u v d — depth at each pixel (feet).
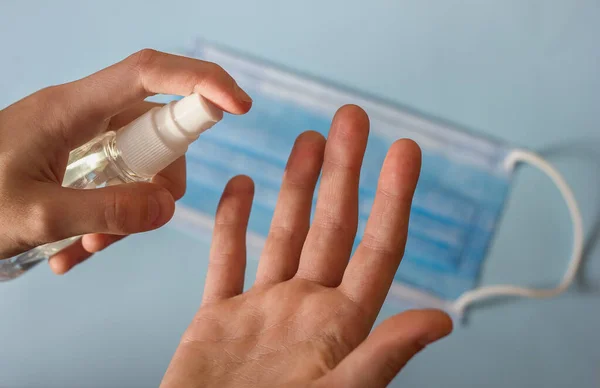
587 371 1.72
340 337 1.21
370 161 1.76
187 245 1.77
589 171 1.73
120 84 1.21
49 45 1.80
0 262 1.34
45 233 1.21
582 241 1.71
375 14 1.75
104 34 1.79
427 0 1.73
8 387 1.77
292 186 1.35
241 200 1.35
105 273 1.78
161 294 1.76
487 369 1.74
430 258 1.76
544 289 1.73
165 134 1.18
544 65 1.73
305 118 1.77
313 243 1.30
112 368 1.76
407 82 1.75
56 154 1.24
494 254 1.75
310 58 1.77
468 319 1.75
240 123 1.79
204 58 1.78
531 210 1.74
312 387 1.08
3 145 1.21
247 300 1.30
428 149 1.76
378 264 1.22
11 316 1.78
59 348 1.77
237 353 1.23
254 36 1.78
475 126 1.75
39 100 1.22
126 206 1.19
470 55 1.74
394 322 1.06
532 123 1.74
